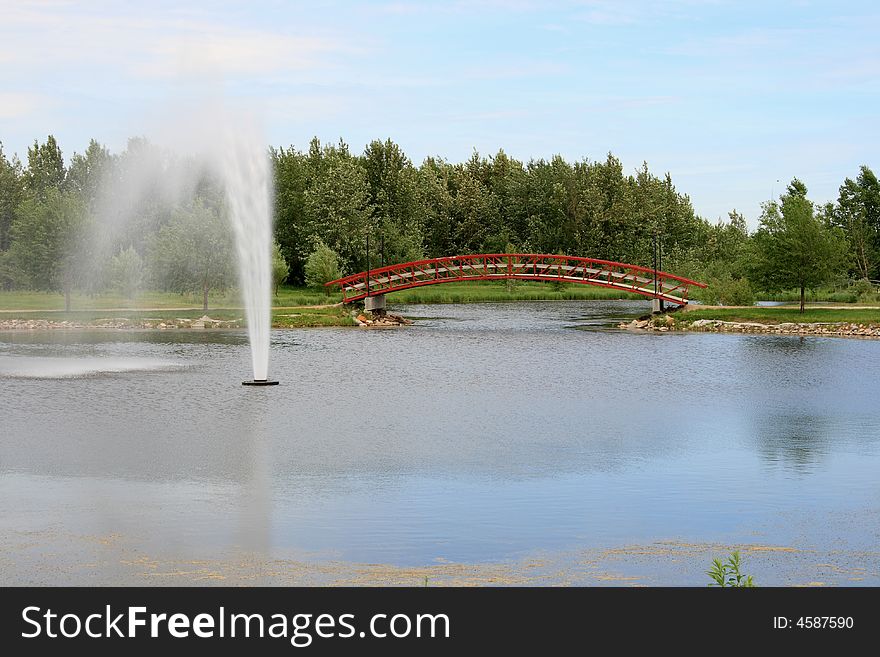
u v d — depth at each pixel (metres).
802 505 27.53
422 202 175.38
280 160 157.50
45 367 62.56
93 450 35.41
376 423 42.06
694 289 124.62
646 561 22.12
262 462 33.44
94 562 21.98
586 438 38.47
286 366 64.81
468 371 62.38
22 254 105.56
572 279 106.25
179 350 74.56
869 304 108.31
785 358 69.31
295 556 22.45
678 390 53.44
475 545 23.42
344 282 110.25
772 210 96.56
